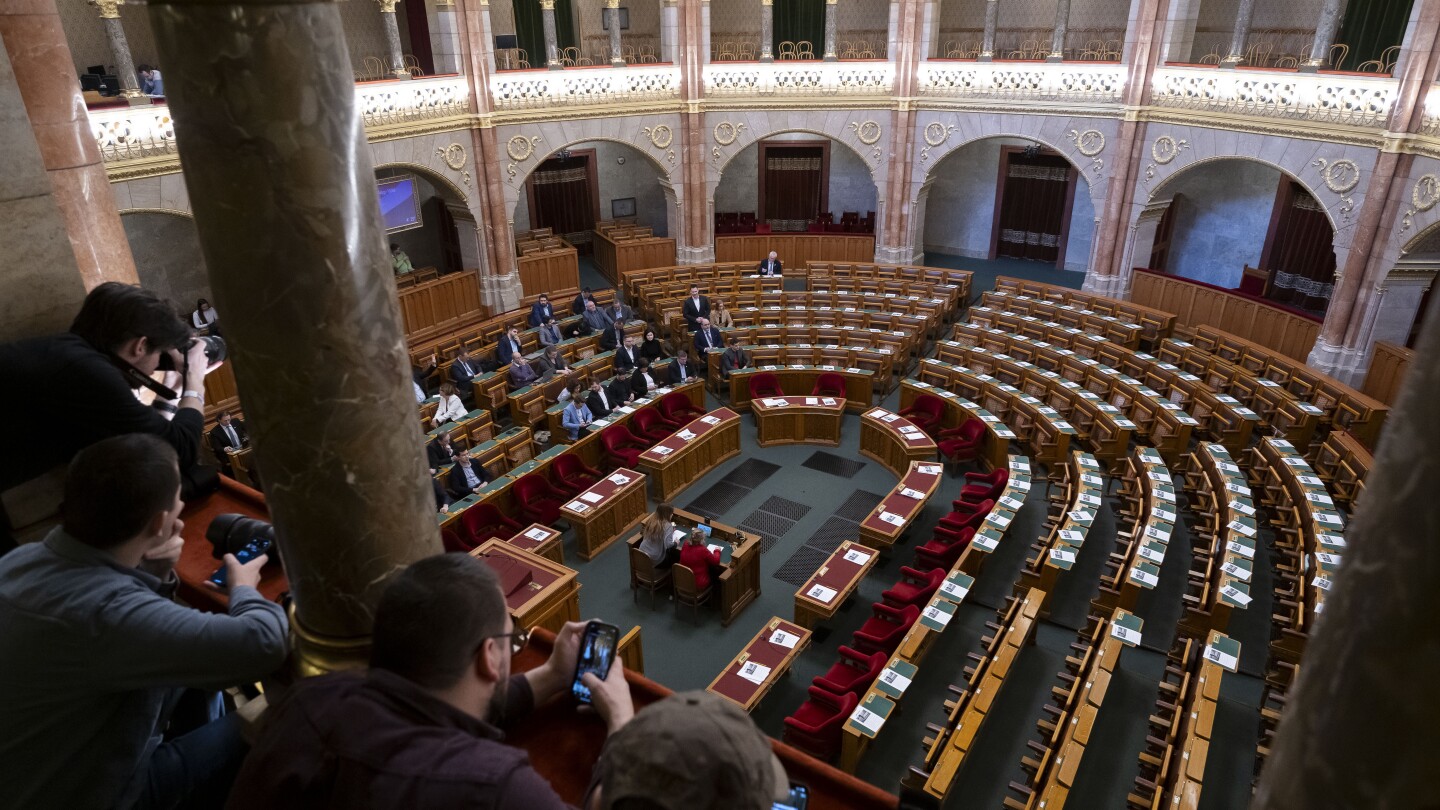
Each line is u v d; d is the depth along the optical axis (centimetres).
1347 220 1783
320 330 282
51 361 330
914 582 1177
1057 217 2761
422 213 2653
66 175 553
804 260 2698
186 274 2122
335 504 304
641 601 1253
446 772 176
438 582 205
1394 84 1655
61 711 261
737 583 1199
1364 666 81
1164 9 2031
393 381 307
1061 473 1488
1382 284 1725
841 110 2453
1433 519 73
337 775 180
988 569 1292
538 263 2425
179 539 311
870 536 1273
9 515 370
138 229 2019
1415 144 1625
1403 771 76
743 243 2689
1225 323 2073
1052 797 783
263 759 191
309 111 262
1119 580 1138
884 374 1844
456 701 207
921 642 1030
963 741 858
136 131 1594
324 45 262
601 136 2367
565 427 1617
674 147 2477
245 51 249
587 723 316
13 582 261
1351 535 90
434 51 2136
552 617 971
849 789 328
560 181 2859
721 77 2430
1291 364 1750
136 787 295
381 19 2367
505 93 2197
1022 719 1005
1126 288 2280
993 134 2339
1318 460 1478
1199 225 2508
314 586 319
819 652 1138
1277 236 2323
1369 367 1775
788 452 1681
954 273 2372
